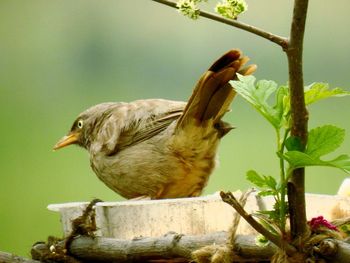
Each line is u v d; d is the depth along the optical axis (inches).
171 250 223.5
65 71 599.5
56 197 544.4
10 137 571.2
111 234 254.4
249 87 194.9
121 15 605.3
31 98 589.6
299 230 188.2
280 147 191.0
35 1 598.9
